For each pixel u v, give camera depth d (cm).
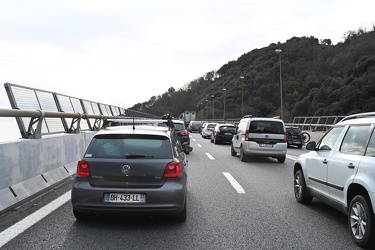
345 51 11156
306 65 11494
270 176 969
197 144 2328
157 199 455
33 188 630
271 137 1317
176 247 393
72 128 1062
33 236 422
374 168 394
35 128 779
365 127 457
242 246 400
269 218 525
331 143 548
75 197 457
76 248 383
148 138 493
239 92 11756
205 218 520
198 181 860
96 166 462
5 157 551
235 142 1507
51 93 1080
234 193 714
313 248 397
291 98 9469
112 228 463
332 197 502
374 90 5309
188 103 16950
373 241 386
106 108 2197
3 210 518
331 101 6469
